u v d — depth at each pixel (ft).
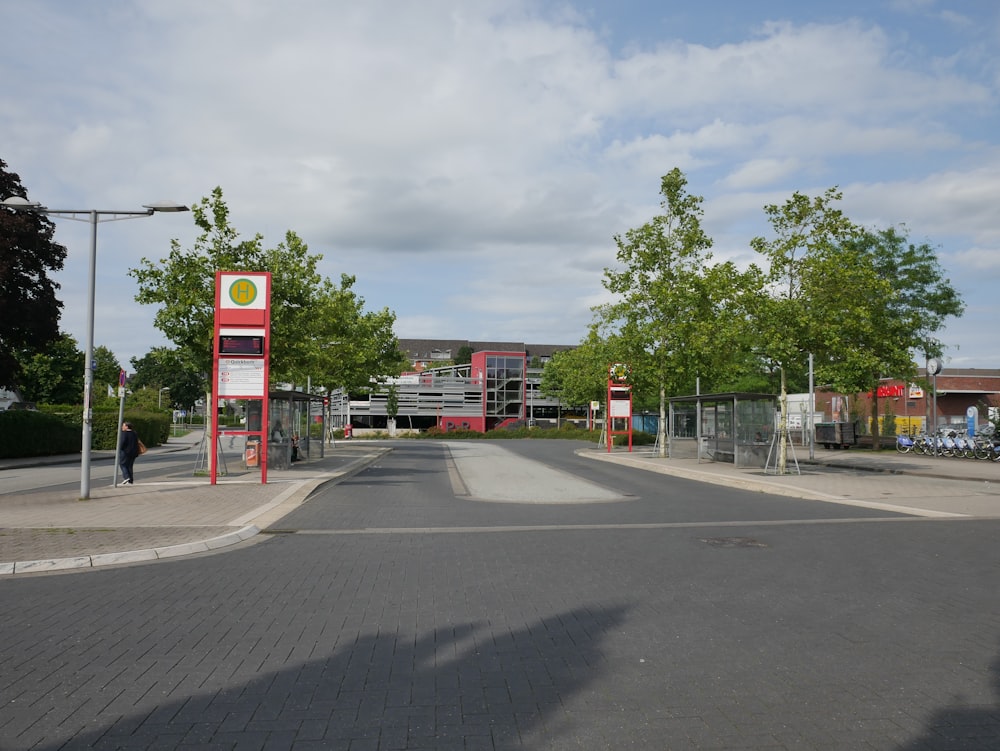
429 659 17.13
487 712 14.03
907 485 64.18
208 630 19.51
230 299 58.65
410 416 276.21
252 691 15.14
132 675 16.08
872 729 13.25
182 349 71.72
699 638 18.72
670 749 12.44
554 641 18.48
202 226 73.26
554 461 107.65
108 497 51.67
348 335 124.26
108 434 133.90
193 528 36.63
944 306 114.73
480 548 32.24
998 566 27.99
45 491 58.59
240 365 59.31
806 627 19.72
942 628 19.63
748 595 23.27
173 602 22.57
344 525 39.73
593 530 37.70
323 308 111.34
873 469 83.20
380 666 16.65
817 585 24.68
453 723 13.53
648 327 101.45
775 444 80.59
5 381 106.93
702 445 98.22
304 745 12.64
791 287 76.28
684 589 24.12
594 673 16.17
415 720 13.67
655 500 53.57
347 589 24.26
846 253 75.46
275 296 76.18
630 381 107.24
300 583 25.20
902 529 38.04
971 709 14.17
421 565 28.35
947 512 45.91
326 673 16.20
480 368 283.79
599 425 238.89
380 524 40.14
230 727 13.37
